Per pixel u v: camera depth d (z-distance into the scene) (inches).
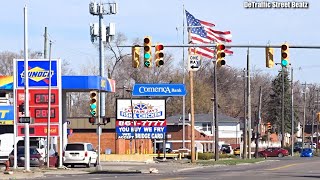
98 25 3398.1
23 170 1688.0
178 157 2970.0
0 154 2283.5
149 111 2568.9
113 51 4404.5
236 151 4106.8
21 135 1839.3
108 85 2362.2
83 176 1552.7
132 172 1779.0
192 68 2242.9
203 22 2161.7
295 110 5989.2
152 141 3619.6
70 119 3132.4
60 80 1909.4
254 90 6343.5
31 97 1892.2
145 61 1362.0
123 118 2571.4
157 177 1475.1
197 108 5388.8
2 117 2362.2
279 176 1499.8
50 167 1904.5
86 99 5526.6
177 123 4146.2
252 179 1375.5
